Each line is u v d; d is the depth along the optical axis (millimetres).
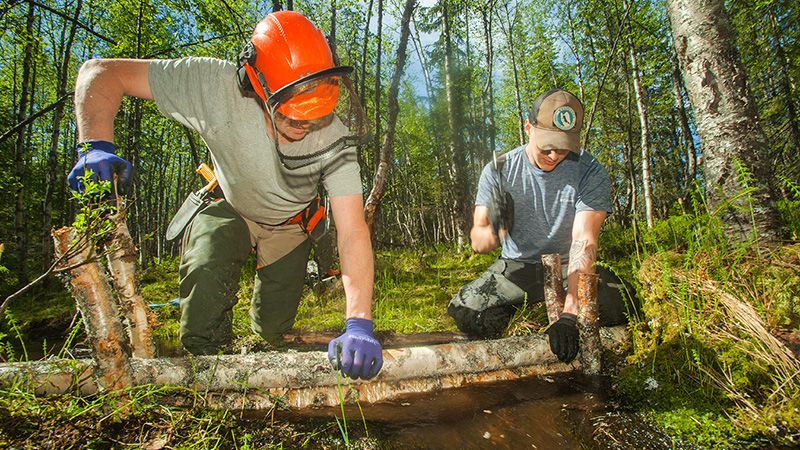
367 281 1572
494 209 2535
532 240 2557
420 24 13805
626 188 18969
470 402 1542
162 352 2750
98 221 1295
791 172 8086
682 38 2816
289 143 1676
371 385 1604
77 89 1554
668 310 1892
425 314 3578
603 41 14055
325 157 1579
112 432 1229
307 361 1560
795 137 8602
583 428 1327
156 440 1191
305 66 1372
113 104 1579
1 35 7082
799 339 1543
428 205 26578
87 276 1272
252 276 5934
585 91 16359
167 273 8508
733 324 1705
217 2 7648
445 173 24516
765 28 8641
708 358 1596
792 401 1321
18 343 3164
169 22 8562
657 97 16469
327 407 1512
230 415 1414
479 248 2648
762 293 1825
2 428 1148
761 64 8984
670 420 1353
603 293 2240
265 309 2262
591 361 1812
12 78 13180
